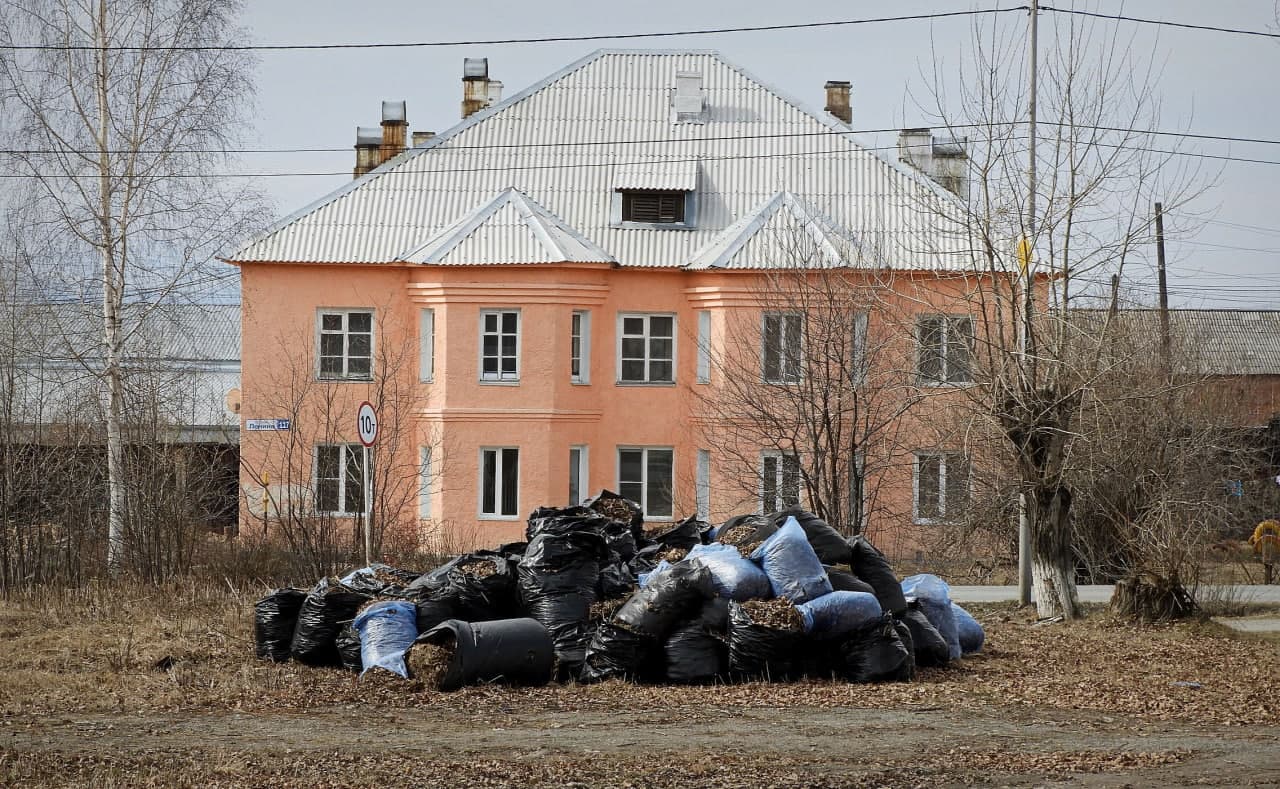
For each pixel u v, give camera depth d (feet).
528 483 224.94
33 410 179.01
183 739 77.87
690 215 234.38
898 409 181.37
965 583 187.32
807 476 171.63
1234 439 224.12
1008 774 69.56
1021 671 105.70
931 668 105.60
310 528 157.79
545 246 225.15
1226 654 116.16
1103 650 118.42
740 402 194.59
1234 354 392.68
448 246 227.81
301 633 104.68
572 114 248.32
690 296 229.25
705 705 88.53
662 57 258.37
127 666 103.76
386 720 83.92
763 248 215.31
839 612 97.96
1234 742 78.23
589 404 228.84
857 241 207.92
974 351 147.54
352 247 231.50
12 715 85.25
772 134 243.81
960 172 252.21
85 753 73.82
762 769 69.87
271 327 231.09
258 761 71.46
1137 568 140.26
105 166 196.44
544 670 96.37
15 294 194.70
